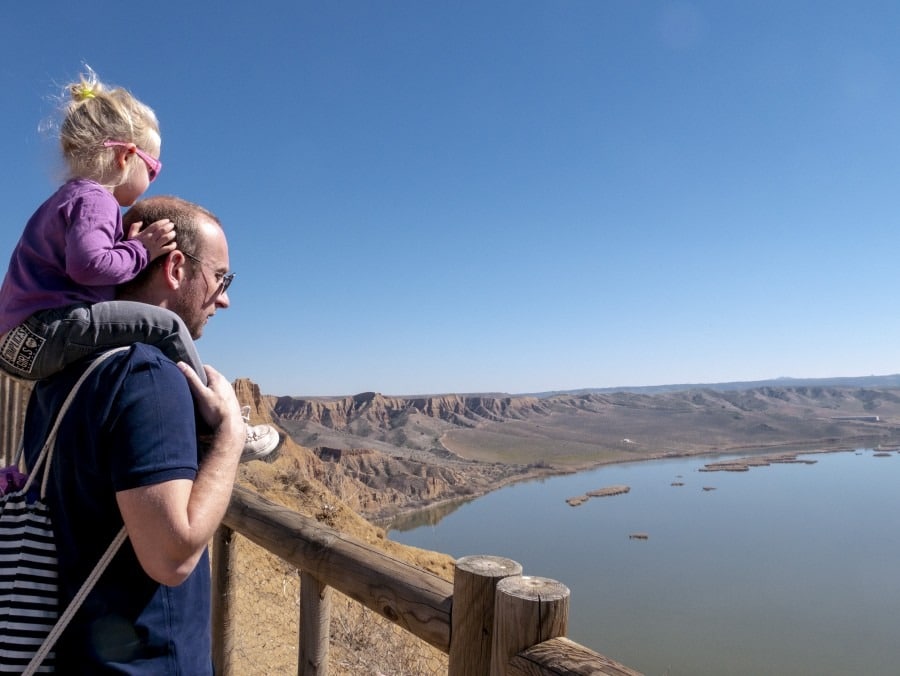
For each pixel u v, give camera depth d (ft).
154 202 5.35
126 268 4.70
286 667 18.42
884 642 155.63
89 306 4.51
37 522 4.24
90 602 4.13
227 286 5.54
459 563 5.41
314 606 8.09
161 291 5.13
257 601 22.80
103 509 4.18
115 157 5.29
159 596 4.37
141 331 4.58
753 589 207.31
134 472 3.95
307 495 42.68
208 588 4.98
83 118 5.25
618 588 205.77
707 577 221.46
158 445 4.06
